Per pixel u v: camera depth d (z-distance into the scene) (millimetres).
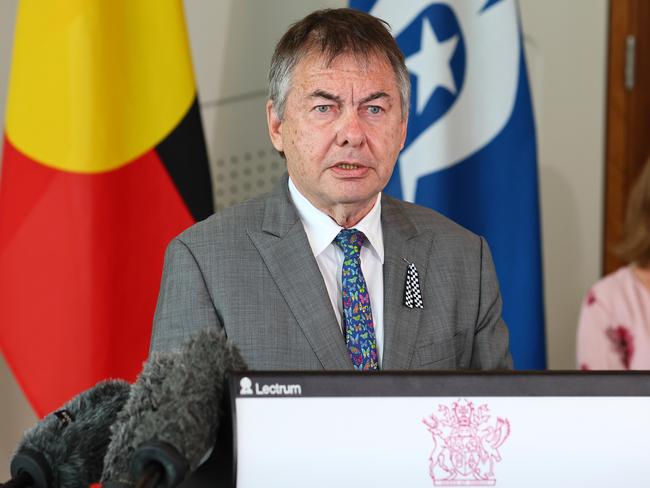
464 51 5758
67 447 1883
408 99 3500
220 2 6551
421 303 3529
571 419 1885
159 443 1576
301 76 3320
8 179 5062
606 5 7367
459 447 1842
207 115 6594
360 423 1821
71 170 4965
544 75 7262
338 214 3494
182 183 5184
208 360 1795
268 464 1786
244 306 3383
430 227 3779
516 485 1849
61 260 4965
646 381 1902
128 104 5078
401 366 3383
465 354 3590
